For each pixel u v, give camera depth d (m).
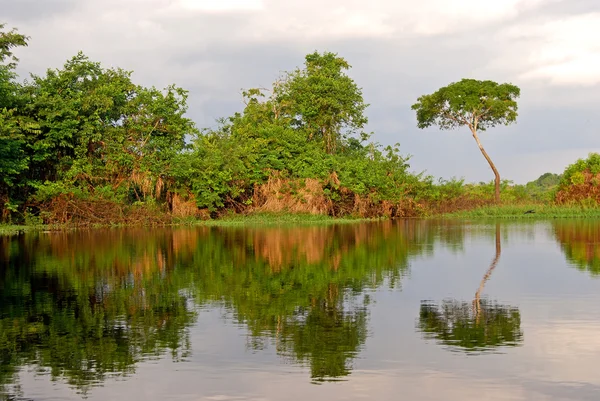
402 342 10.55
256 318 12.27
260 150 50.59
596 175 58.97
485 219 52.44
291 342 10.59
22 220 40.12
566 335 10.91
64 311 12.98
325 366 9.38
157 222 41.84
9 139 37.00
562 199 59.50
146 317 12.39
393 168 56.94
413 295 14.58
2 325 11.81
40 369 9.32
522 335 10.95
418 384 8.66
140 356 9.90
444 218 55.25
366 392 8.39
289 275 17.73
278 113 60.53
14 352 10.14
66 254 22.89
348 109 60.38
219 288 15.60
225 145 49.16
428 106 66.81
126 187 43.50
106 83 44.75
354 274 17.92
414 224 44.12
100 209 39.94
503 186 68.31
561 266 19.36
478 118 66.88
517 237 30.67
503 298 14.13
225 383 8.73
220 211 48.97
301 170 51.19
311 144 54.50
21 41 39.50
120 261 20.86
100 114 43.62
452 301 13.84
